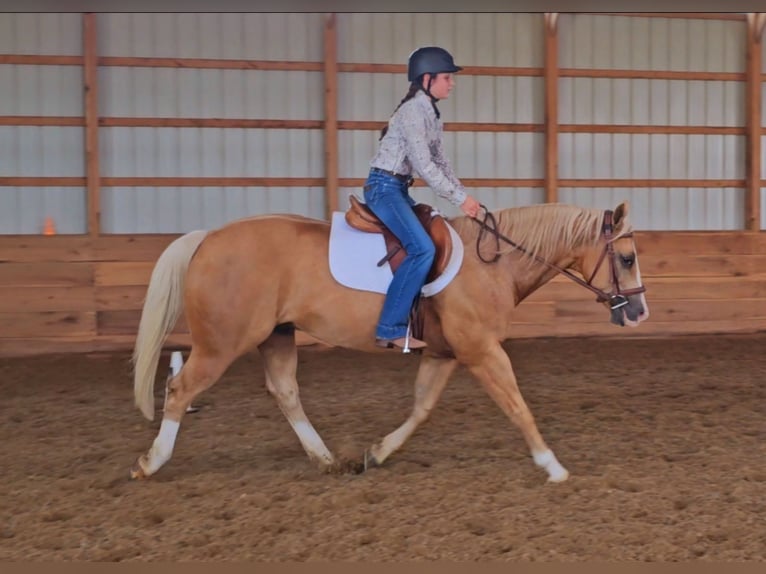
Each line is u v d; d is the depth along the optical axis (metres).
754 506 3.94
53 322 8.19
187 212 8.70
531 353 8.18
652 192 9.55
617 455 4.79
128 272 8.34
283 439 5.19
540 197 9.32
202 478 4.38
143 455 4.47
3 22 8.28
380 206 4.21
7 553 3.47
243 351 4.26
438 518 3.79
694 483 4.26
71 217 8.52
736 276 9.37
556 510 3.88
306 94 8.83
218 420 5.66
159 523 3.82
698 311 9.28
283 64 8.72
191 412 5.86
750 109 9.59
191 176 8.70
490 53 9.14
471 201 4.26
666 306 9.21
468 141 9.16
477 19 9.09
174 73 8.59
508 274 4.32
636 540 3.55
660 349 8.39
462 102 9.12
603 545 3.51
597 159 9.43
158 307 4.26
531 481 4.30
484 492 4.14
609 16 9.34
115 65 8.46
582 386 6.72
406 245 4.14
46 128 8.42
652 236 9.18
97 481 4.31
